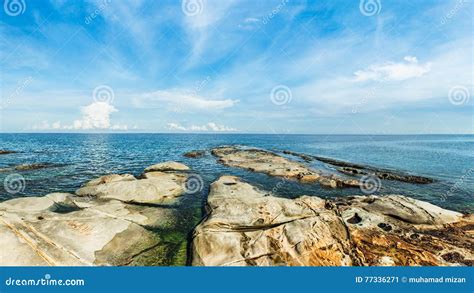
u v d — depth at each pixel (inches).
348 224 473.7
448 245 419.2
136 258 382.3
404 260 373.4
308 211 482.3
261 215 465.7
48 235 375.2
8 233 360.5
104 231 414.0
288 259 352.8
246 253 360.8
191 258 374.6
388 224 473.7
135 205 585.0
